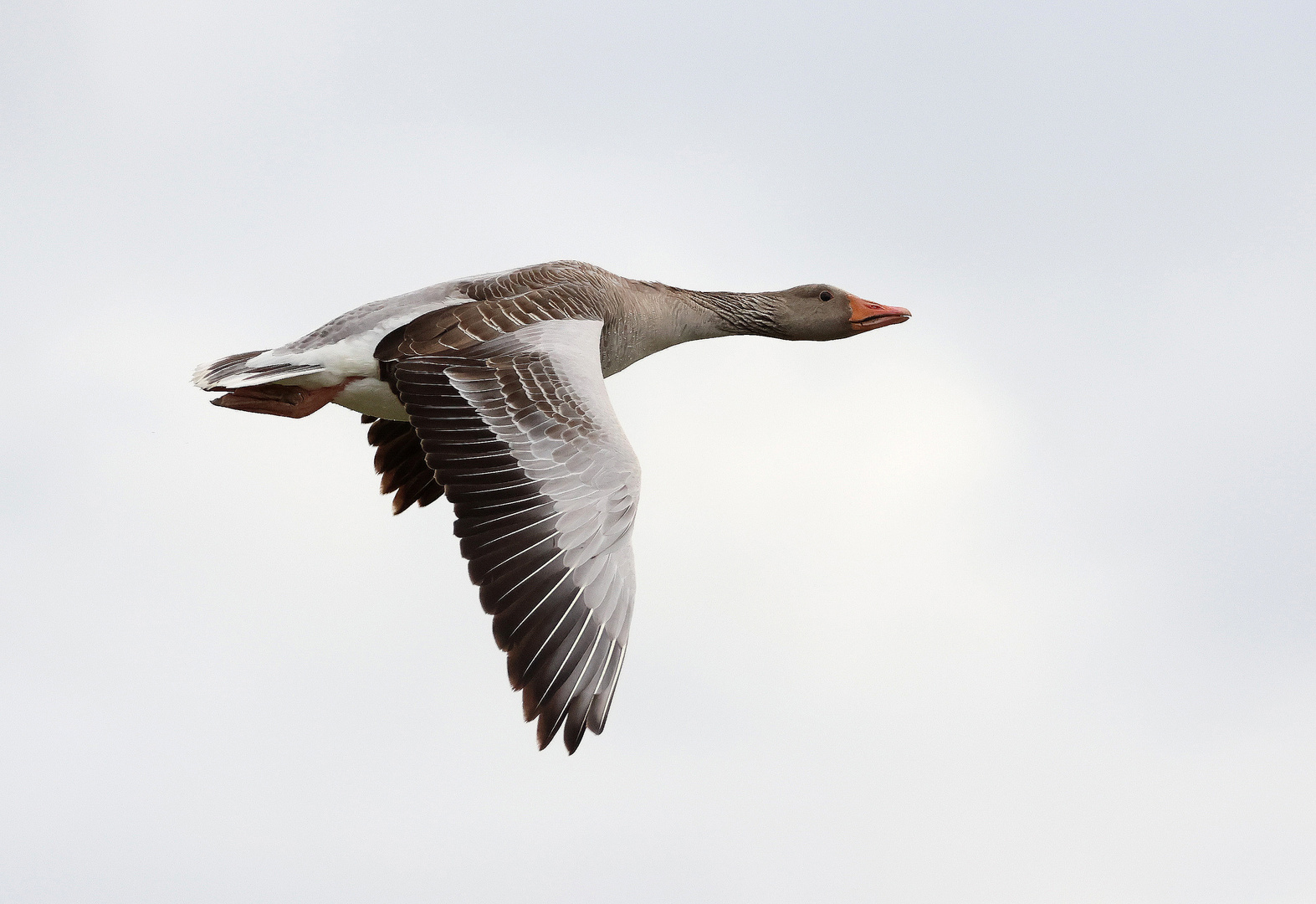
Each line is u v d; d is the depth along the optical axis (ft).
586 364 45.91
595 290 52.65
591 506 40.37
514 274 51.39
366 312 49.49
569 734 37.35
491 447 42.60
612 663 38.68
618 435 42.32
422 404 44.70
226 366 50.72
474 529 40.86
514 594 39.06
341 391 49.42
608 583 39.42
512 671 37.83
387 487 54.80
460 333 47.39
